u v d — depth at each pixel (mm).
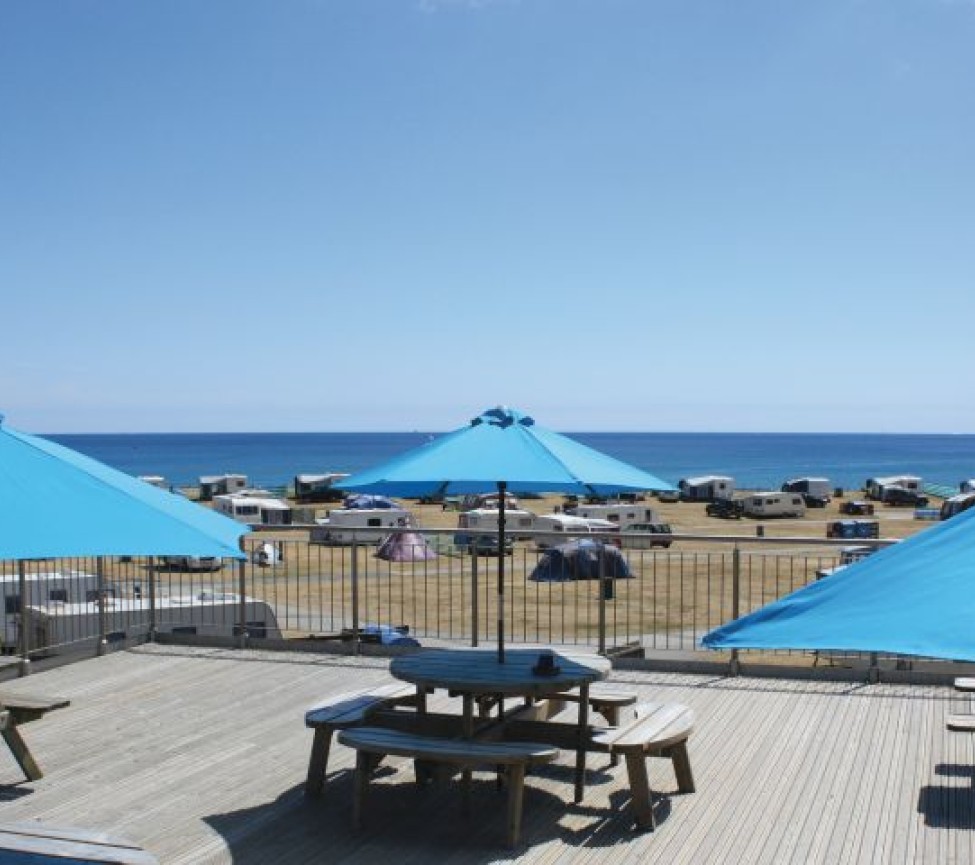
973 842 5445
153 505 4066
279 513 51000
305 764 6902
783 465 191750
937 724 7648
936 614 2590
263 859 5355
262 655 10227
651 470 172875
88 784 6496
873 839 5500
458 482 6465
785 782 6418
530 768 6785
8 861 4027
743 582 29781
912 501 85688
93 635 11320
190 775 6676
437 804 6164
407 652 10133
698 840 5527
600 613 9680
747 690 8719
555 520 43531
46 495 3885
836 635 2576
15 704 6598
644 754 5742
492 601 23406
